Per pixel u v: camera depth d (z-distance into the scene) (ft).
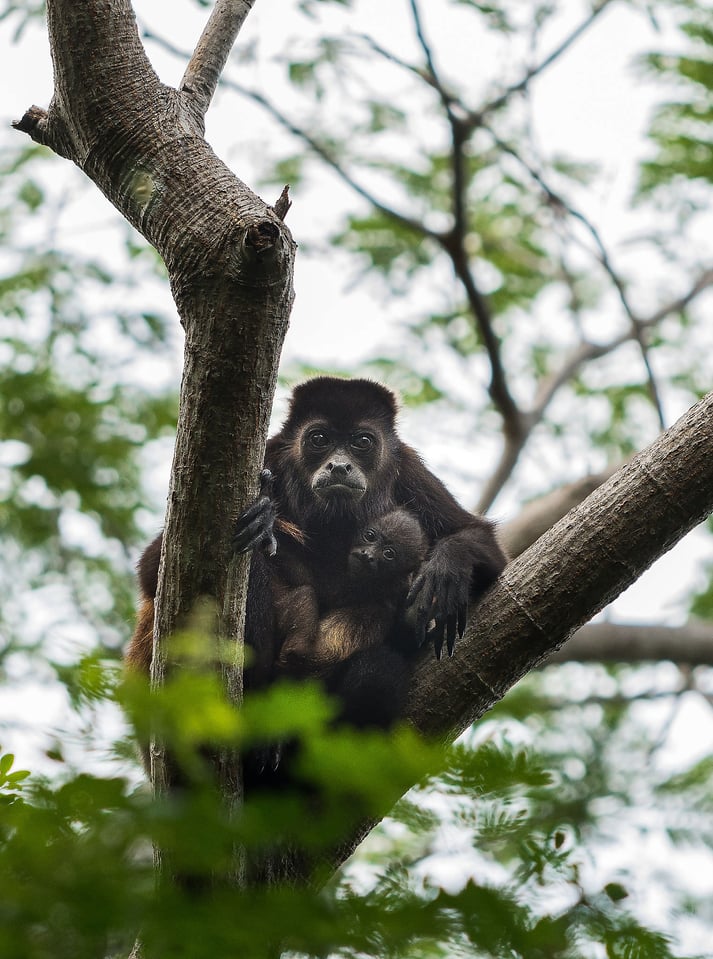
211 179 30.07
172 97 31.94
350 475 48.93
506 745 22.71
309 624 41.57
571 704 69.51
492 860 24.91
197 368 28.86
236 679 29.25
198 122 33.17
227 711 18.47
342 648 41.63
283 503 50.60
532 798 27.14
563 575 34.30
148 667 38.27
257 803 19.25
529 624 34.47
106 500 70.74
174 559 29.68
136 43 32.09
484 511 72.02
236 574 29.81
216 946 18.33
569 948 20.62
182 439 29.37
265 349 28.76
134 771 20.79
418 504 51.52
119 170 31.07
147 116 31.19
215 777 26.91
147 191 30.37
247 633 36.47
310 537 49.24
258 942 18.49
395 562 45.09
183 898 18.57
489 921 19.81
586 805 42.14
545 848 24.49
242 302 28.35
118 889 17.90
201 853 18.62
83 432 70.18
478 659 34.81
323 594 46.44
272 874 22.84
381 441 51.57
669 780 54.80
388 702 35.01
